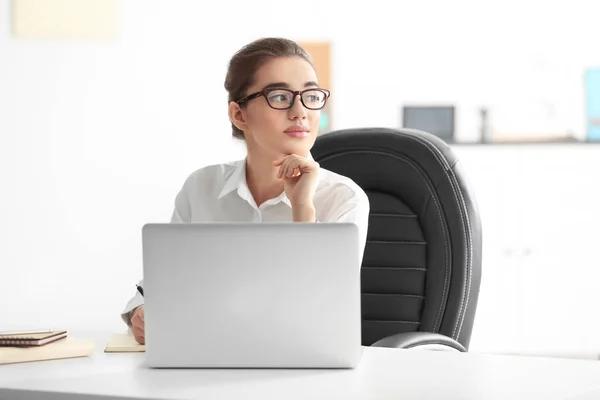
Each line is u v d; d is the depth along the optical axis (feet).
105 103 16.71
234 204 7.89
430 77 18.24
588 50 18.66
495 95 18.43
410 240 8.73
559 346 17.75
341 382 5.05
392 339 7.38
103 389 4.96
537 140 17.87
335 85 18.02
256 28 17.16
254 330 5.44
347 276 5.38
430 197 8.61
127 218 16.76
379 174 8.89
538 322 17.76
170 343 5.49
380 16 18.02
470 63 18.35
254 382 5.09
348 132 9.12
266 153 7.36
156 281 5.47
